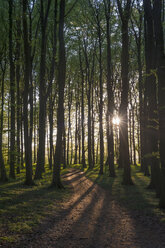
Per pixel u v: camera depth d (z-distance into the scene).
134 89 29.84
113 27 23.77
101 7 22.27
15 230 6.18
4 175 16.78
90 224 7.15
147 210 8.64
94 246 5.40
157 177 11.17
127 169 16.03
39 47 20.55
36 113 30.36
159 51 8.86
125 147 16.19
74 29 23.69
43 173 22.77
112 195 12.34
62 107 14.42
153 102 11.29
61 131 14.34
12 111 17.80
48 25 21.83
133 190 13.48
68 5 20.95
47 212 8.23
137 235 6.10
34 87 27.27
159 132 8.84
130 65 27.20
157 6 9.03
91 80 30.06
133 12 20.91
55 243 5.54
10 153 14.56
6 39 18.67
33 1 17.88
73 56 30.53
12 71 17.62
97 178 20.28
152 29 12.41
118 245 5.45
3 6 18.19
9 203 9.23
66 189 13.88
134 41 25.69
